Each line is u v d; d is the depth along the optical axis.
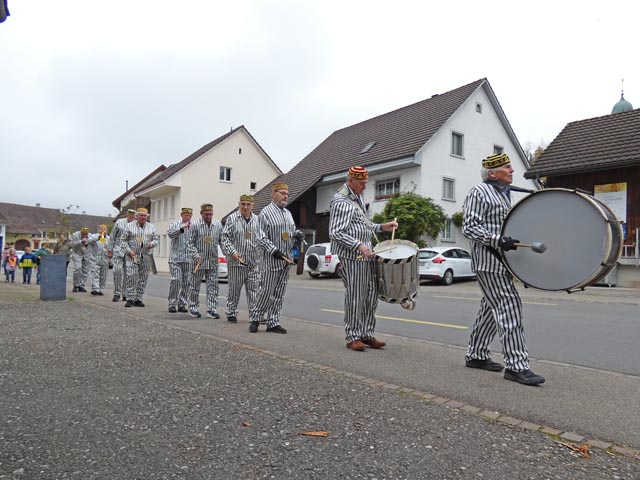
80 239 13.80
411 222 22.08
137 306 10.12
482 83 26.77
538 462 2.84
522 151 29.22
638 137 18.28
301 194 27.73
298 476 2.62
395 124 28.42
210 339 6.08
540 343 6.71
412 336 7.10
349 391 4.04
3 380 4.20
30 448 2.90
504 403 3.84
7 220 73.25
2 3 3.18
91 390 3.96
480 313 4.84
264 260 6.81
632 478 2.67
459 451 2.95
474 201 4.54
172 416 3.43
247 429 3.22
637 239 17.05
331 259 22.31
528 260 4.25
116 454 2.84
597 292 15.19
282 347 5.77
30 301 10.42
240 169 38.88
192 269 8.53
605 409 3.74
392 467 2.73
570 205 4.05
